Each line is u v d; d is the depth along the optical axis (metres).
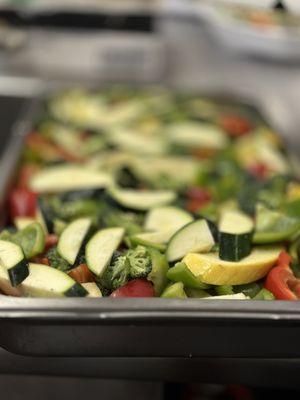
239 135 0.77
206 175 0.65
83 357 0.39
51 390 0.43
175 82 0.88
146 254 0.41
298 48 0.73
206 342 0.36
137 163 0.68
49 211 0.51
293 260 0.45
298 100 0.80
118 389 0.43
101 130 0.77
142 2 0.96
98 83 0.87
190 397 0.51
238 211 0.53
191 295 0.41
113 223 0.49
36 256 0.44
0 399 0.43
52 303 0.36
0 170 0.59
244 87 0.84
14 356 0.40
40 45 0.87
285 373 0.40
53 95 0.83
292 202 0.49
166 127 0.79
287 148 0.69
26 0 0.90
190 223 0.44
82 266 0.42
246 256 0.43
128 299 0.36
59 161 0.66
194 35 0.87
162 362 0.40
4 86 0.84
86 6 0.92
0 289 0.41
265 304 0.36
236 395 0.51
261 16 0.64
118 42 0.87
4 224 0.54
